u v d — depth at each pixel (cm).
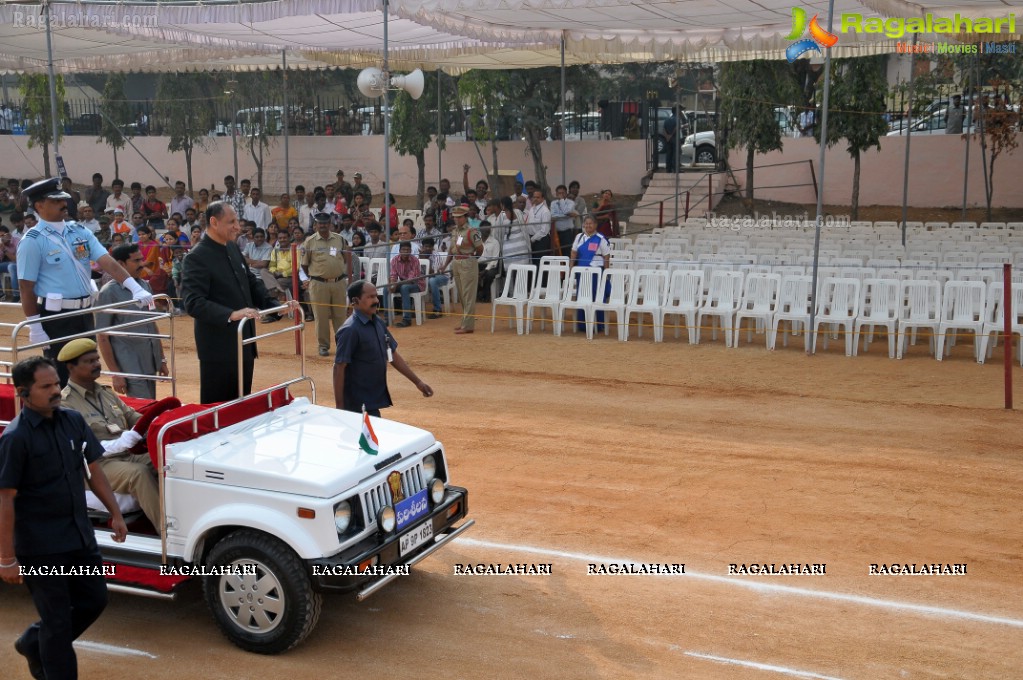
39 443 482
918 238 1736
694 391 1136
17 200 2566
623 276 1417
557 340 1434
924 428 970
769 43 1736
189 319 1664
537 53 2106
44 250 767
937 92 2794
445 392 1157
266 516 534
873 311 1291
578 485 830
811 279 1322
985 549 686
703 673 529
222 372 704
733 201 2805
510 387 1174
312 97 3250
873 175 2780
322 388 1193
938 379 1165
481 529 738
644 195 2748
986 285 1275
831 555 679
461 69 2416
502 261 1767
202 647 566
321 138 3200
